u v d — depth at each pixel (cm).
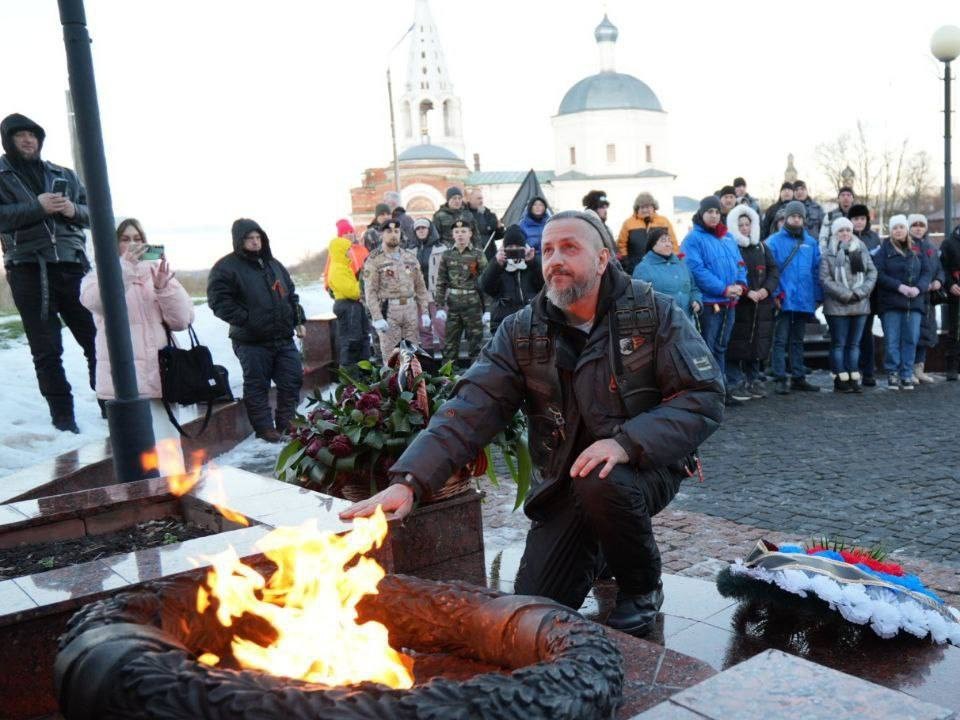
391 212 1284
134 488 349
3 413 679
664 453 273
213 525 320
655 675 228
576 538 302
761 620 309
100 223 445
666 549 437
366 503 270
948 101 1088
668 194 6488
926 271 960
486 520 495
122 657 159
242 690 150
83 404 755
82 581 242
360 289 1071
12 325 1064
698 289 866
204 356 565
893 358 967
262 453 720
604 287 285
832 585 288
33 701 229
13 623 224
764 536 457
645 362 285
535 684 158
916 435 716
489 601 206
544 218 973
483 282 893
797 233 945
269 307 743
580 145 6512
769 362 1070
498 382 294
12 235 646
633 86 6525
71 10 434
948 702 246
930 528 473
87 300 559
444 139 7369
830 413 829
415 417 374
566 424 295
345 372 406
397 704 148
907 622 281
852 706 142
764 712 142
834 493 551
